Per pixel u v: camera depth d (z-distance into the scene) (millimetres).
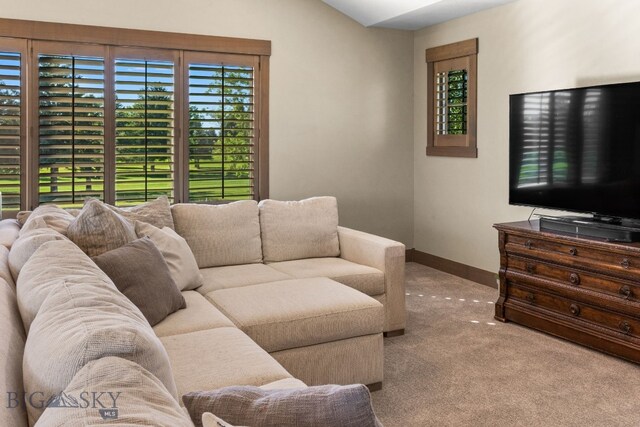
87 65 4426
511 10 4578
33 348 1056
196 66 4797
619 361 3215
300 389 1118
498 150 4781
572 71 4105
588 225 3436
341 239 4137
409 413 2600
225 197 4996
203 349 2131
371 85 5551
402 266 3688
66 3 4320
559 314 3557
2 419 892
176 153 4785
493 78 4793
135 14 4543
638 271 3055
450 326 3863
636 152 3268
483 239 5000
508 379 2979
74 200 4477
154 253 2596
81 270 1553
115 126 4551
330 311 2738
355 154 5531
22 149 4297
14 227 3014
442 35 5340
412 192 5863
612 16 3799
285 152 5203
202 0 4762
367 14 5203
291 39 5137
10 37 4191
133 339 970
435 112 5543
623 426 2479
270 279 3369
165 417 835
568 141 3684
